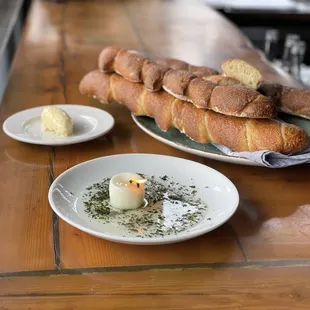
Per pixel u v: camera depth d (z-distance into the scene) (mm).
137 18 2467
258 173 1042
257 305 681
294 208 918
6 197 925
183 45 2029
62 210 829
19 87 1521
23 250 780
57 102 1405
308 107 1137
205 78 1152
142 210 865
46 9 2594
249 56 1896
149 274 735
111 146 1148
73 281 717
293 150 1003
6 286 703
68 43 2025
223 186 921
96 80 1302
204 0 3682
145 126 1180
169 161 1011
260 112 996
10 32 2256
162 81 1132
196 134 1069
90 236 815
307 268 756
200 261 766
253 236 831
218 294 699
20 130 1172
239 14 3535
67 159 1085
